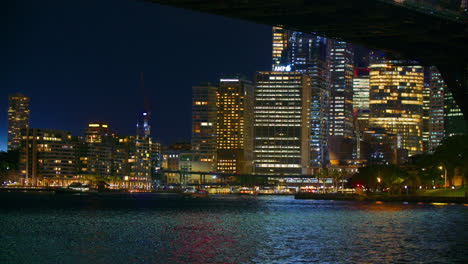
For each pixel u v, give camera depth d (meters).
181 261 80.06
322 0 98.88
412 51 135.50
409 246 94.25
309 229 124.56
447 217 154.88
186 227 130.12
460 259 81.19
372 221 144.00
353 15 107.81
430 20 114.56
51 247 93.31
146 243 99.12
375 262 79.00
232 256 84.44
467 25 120.56
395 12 107.56
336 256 84.00
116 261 79.88
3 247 93.06
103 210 197.88
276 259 81.69
